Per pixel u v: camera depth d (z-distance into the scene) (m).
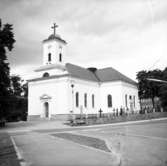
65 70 49.84
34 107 50.00
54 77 47.56
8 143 16.06
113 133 22.50
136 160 9.77
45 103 49.16
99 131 25.33
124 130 25.30
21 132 26.41
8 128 33.38
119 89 54.41
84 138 18.20
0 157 10.84
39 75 51.28
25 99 66.50
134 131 23.70
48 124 37.69
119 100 53.97
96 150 12.38
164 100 56.66
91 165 9.02
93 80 55.00
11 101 38.12
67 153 11.75
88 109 52.12
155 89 66.75
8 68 32.97
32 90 50.97
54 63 50.12
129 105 58.12
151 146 13.66
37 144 15.52
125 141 16.16
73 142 15.95
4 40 30.47
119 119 41.56
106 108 55.59
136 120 44.25
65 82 46.16
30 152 12.30
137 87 65.88
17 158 10.55
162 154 11.06
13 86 55.88
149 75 66.88
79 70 56.44
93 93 54.84
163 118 48.53
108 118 39.81
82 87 50.91
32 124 39.31
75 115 46.97
